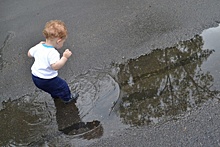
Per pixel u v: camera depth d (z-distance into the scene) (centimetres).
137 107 517
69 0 682
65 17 645
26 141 502
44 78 506
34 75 508
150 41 584
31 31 631
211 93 519
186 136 488
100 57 573
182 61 555
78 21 633
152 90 530
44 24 640
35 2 691
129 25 612
